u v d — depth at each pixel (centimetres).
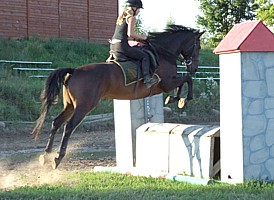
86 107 1063
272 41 995
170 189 942
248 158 990
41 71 2769
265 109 1002
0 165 1372
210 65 3591
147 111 1272
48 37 3278
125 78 1109
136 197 864
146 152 1206
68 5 3372
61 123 1108
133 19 1123
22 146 1808
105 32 3541
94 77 1078
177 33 1209
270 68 1005
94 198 868
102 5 3522
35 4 3222
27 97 2345
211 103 2827
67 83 1079
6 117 2191
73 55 3075
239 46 973
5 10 3086
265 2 3381
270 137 1006
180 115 2633
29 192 909
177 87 1211
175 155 1130
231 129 1009
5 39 3023
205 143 1059
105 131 2248
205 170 1055
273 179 1005
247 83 988
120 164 1295
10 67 2698
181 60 1241
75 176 1142
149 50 1155
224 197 864
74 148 1766
